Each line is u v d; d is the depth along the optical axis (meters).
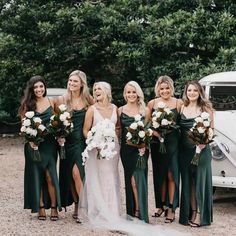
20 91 18.11
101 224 6.72
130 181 6.89
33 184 6.87
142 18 15.77
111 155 6.71
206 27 14.41
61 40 16.58
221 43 14.56
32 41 17.41
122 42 15.19
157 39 14.41
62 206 7.16
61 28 16.05
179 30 14.29
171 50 15.27
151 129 6.83
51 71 17.95
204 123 6.62
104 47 16.31
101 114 6.96
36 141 6.70
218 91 8.73
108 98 7.01
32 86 6.91
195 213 6.89
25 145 6.93
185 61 15.03
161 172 7.07
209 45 14.50
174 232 6.42
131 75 17.00
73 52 16.66
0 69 17.69
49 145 6.87
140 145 6.73
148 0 16.00
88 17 15.63
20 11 17.06
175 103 7.10
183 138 6.93
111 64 17.61
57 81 18.12
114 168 7.07
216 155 7.75
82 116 6.95
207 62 15.21
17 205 7.97
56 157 6.99
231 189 9.46
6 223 6.84
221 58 13.96
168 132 6.81
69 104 6.97
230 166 7.67
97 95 6.99
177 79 14.51
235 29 14.71
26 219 7.07
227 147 7.71
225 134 7.79
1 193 8.89
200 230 6.71
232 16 14.43
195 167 6.83
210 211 6.92
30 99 6.91
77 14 15.59
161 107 6.78
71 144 6.91
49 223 6.86
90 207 6.90
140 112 6.98
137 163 6.83
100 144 6.72
